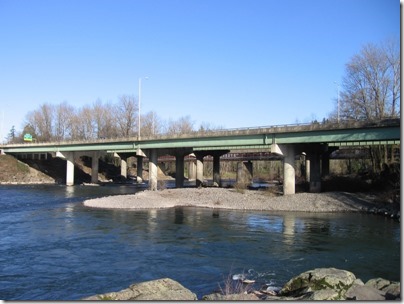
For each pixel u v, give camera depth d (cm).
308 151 6169
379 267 2170
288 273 2062
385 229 3484
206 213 4597
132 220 3953
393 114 6469
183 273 2080
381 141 5116
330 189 6366
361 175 6919
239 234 3212
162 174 14350
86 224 3669
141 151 8206
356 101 6856
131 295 1311
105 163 13475
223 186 8412
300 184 7219
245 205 5247
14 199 6094
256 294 1566
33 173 11138
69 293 1773
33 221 3828
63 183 10644
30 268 2172
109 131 14225
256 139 6128
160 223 3775
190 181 11731
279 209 4972
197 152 8831
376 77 6644
